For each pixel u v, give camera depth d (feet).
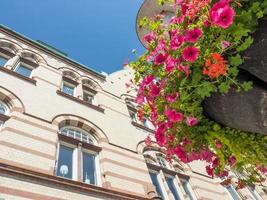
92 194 19.21
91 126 28.37
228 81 7.91
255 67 7.58
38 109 25.34
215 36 8.11
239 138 9.36
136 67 11.89
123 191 21.86
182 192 27.48
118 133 30.27
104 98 36.83
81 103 31.27
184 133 10.45
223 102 8.50
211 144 9.84
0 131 20.63
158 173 28.50
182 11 9.12
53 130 23.99
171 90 9.71
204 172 32.99
